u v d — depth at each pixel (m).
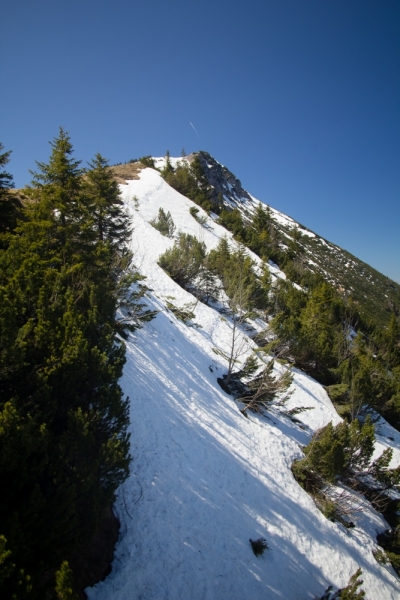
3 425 4.70
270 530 10.34
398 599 10.95
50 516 4.86
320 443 13.12
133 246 29.34
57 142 12.74
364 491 14.48
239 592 8.19
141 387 12.63
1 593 3.89
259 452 13.58
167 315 20.97
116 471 6.57
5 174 13.06
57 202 12.52
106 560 7.03
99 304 9.73
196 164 79.00
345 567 10.73
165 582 7.36
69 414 6.07
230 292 27.72
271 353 23.58
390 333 40.78
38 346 6.69
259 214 69.62
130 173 61.12
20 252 10.02
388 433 21.30
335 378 24.03
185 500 9.45
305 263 72.38
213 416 14.16
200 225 48.19
